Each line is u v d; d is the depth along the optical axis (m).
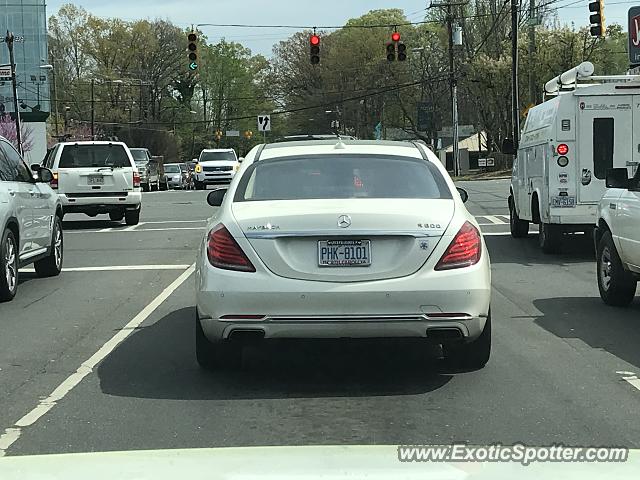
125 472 3.84
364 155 7.20
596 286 11.47
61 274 12.91
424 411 5.96
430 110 72.81
